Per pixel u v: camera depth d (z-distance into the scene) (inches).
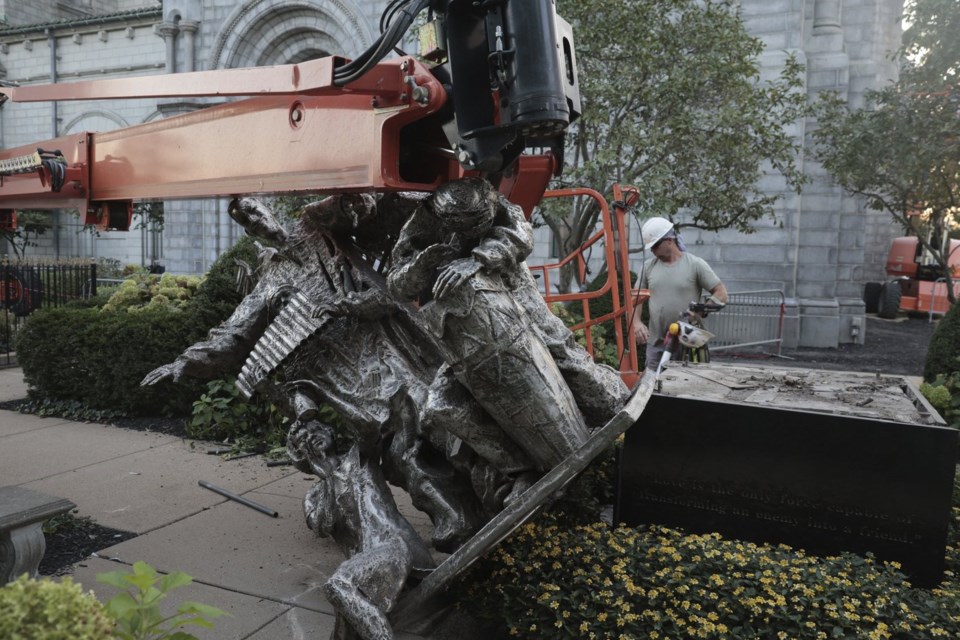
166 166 142.8
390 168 103.7
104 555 154.2
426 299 131.0
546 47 93.0
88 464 223.6
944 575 123.6
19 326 462.9
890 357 517.0
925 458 122.4
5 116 1037.8
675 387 157.0
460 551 107.7
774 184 537.0
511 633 116.7
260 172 124.2
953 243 865.5
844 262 604.1
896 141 467.8
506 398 108.0
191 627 122.9
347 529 126.9
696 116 374.3
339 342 139.0
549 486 103.3
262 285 153.2
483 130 97.5
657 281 253.1
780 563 117.9
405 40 435.2
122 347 277.9
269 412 247.3
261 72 110.0
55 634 55.7
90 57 986.7
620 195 227.5
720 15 382.6
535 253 589.9
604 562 121.0
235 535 166.7
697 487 139.1
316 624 125.6
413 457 129.4
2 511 110.9
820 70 563.8
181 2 716.0
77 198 163.5
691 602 111.3
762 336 546.9
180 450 240.5
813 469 130.1
